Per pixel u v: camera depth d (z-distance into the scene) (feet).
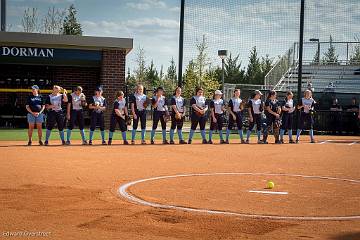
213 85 132.36
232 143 61.05
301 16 80.89
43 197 24.71
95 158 41.52
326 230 19.40
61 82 84.58
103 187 27.89
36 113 52.03
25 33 75.46
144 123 57.62
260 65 137.49
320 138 72.18
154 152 47.67
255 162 41.70
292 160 43.73
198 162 40.70
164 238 18.02
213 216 21.29
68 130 54.80
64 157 41.60
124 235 18.34
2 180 29.40
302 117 63.93
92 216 21.04
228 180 31.55
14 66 82.58
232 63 141.28
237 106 61.26
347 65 113.19
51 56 77.51
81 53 78.23
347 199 25.77
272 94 62.39
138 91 57.62
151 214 21.49
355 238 18.35
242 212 22.21
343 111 80.69
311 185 30.27
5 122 79.20
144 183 29.63
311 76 112.57
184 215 21.39
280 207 23.49
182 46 74.49
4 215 20.90
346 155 48.83
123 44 77.51
